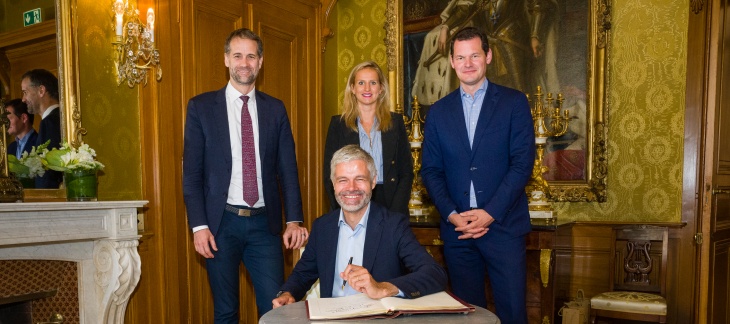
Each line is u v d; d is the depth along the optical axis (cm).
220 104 287
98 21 322
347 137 309
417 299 178
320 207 507
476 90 276
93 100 317
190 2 379
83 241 303
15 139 276
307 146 495
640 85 429
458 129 274
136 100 343
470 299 284
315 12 506
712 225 405
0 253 272
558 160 448
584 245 439
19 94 279
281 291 212
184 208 372
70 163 280
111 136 326
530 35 457
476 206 272
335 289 218
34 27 288
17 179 265
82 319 304
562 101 443
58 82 297
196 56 385
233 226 285
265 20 447
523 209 273
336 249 217
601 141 432
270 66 453
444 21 489
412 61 504
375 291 175
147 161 348
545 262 340
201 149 282
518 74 462
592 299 386
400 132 314
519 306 266
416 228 390
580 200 440
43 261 310
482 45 268
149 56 342
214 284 287
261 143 291
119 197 330
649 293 404
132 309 334
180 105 372
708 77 400
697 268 405
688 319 407
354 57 538
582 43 439
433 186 282
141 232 339
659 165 423
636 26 430
